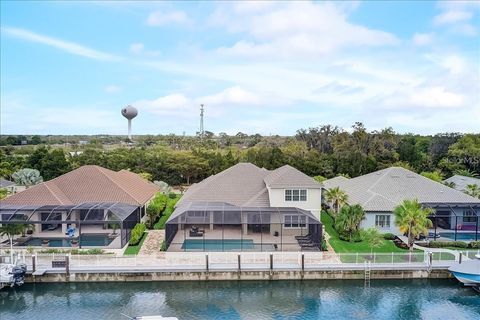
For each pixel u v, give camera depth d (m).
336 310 34.38
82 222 44.28
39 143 175.88
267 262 40.59
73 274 38.50
